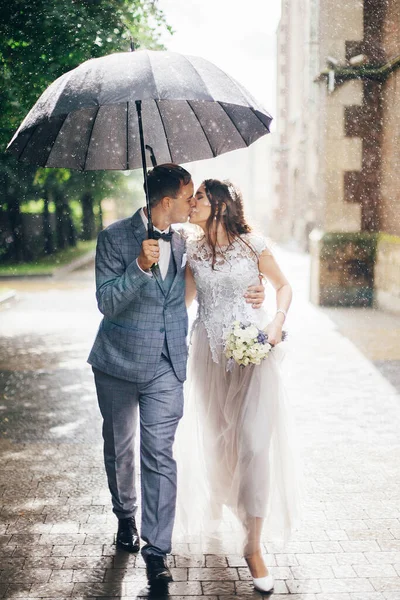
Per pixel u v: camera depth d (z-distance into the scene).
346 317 12.94
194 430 3.70
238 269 3.39
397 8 13.61
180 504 3.70
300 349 9.62
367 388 7.34
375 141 14.38
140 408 3.44
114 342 3.38
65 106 2.87
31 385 7.78
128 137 3.52
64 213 29.58
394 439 5.59
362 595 3.18
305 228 29.19
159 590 3.23
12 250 25.75
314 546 3.70
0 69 9.36
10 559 3.57
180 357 3.43
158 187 3.26
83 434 5.86
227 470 3.65
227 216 3.36
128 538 3.66
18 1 8.88
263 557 3.59
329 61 14.23
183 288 3.46
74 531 3.91
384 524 3.96
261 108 3.14
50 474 4.87
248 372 3.42
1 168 18.58
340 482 4.64
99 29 9.27
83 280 20.78
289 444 3.45
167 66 2.92
